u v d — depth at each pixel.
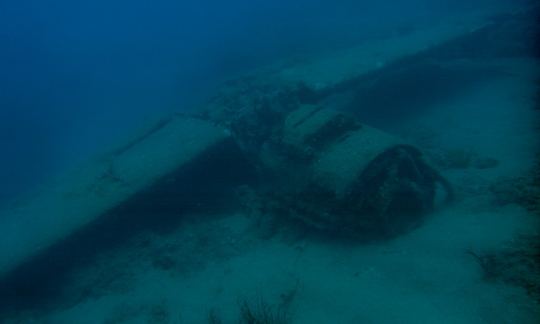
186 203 8.67
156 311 6.39
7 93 48.75
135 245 8.18
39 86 49.88
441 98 12.55
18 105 40.00
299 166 7.43
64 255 7.80
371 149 6.46
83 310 7.09
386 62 10.97
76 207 8.16
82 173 10.05
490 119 10.14
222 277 6.76
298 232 7.29
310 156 7.21
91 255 8.02
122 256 8.03
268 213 7.71
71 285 7.70
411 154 6.80
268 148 8.55
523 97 10.86
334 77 10.52
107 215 7.78
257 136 9.38
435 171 6.81
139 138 10.94
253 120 9.53
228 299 6.12
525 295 4.37
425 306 4.76
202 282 6.82
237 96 11.71
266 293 5.98
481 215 6.21
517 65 13.42
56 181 10.68
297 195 7.12
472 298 4.61
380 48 12.98
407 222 6.60
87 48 75.31
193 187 8.72
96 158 11.10
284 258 6.73
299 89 9.81
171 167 8.16
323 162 6.84
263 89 11.45
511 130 9.20
